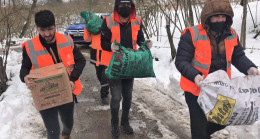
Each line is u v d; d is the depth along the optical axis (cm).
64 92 205
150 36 809
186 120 360
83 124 356
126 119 316
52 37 210
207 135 254
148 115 377
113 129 304
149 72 280
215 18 197
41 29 200
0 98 423
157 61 605
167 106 410
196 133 220
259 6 918
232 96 186
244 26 524
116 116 296
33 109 397
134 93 472
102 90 418
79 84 245
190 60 214
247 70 212
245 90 190
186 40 212
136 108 405
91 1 1455
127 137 316
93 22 404
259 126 289
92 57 423
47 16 198
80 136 324
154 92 475
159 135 321
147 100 438
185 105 408
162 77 514
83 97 461
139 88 498
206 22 202
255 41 581
